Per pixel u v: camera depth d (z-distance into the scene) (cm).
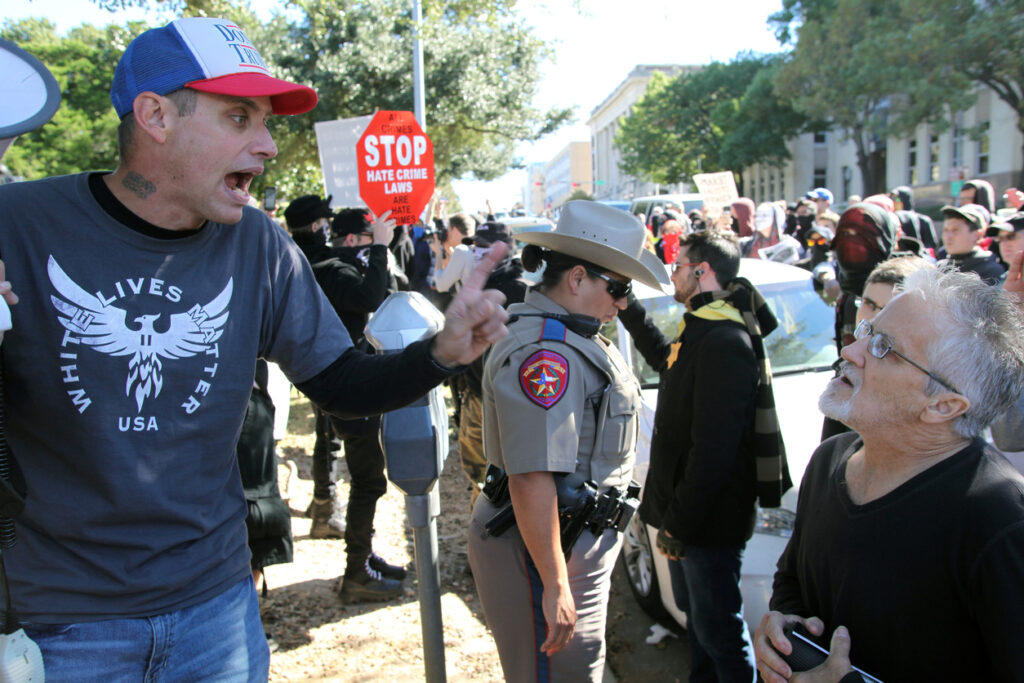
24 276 141
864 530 154
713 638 276
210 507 158
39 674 139
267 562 292
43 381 143
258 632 170
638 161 5200
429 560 212
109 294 145
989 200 754
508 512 224
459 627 370
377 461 383
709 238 282
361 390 160
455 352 146
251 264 162
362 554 387
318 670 331
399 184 560
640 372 437
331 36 1442
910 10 2548
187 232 154
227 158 148
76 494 146
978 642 144
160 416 148
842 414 162
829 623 164
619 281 225
